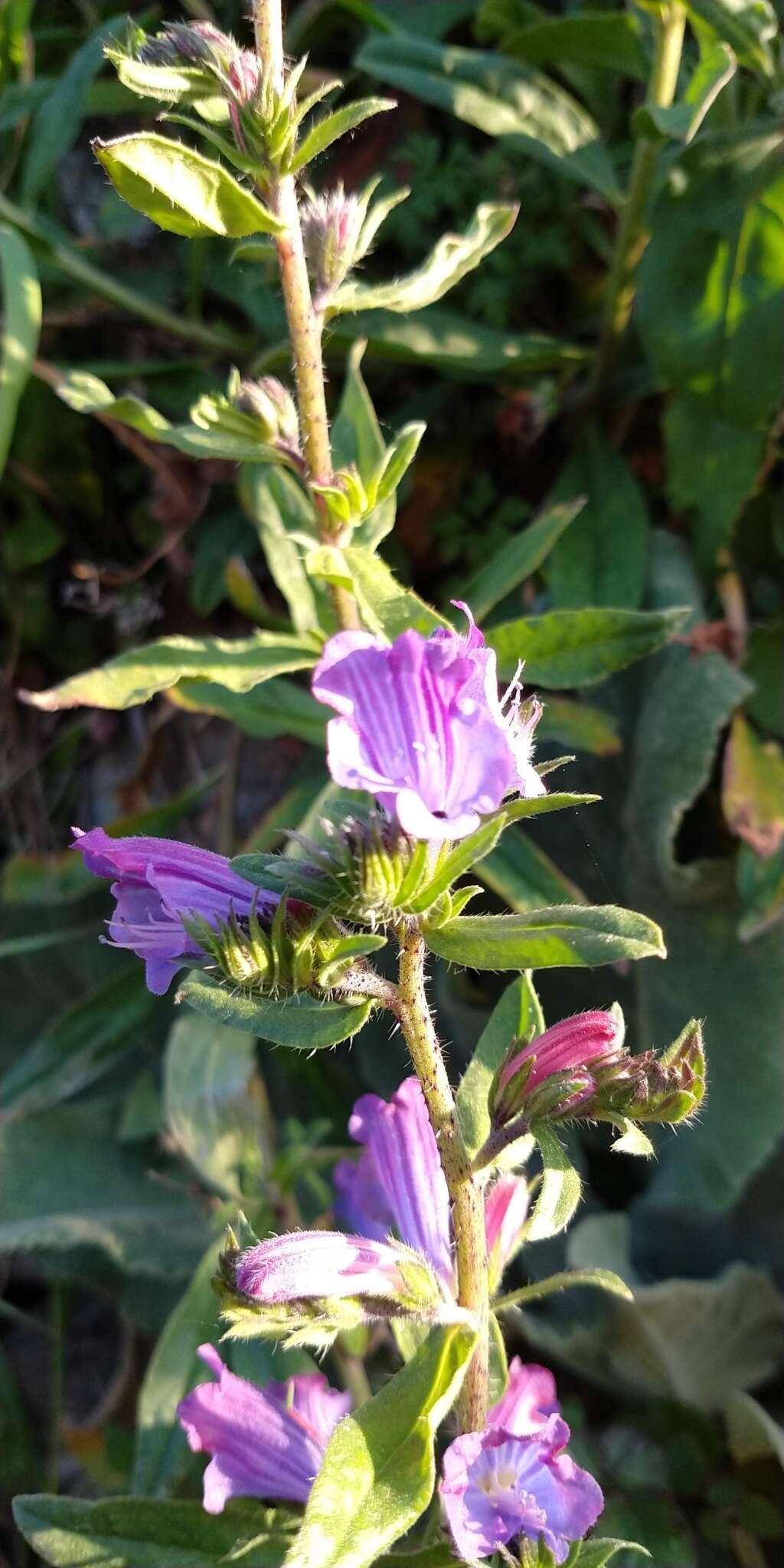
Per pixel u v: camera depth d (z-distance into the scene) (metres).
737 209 0.23
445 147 0.28
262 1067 0.28
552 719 0.24
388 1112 0.16
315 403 0.18
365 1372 0.25
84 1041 0.28
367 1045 0.28
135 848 0.13
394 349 0.25
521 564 0.24
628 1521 0.25
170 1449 0.22
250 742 0.30
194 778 0.31
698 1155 0.25
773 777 0.24
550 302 0.28
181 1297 0.27
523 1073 0.13
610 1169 0.28
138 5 0.30
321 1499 0.12
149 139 0.15
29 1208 0.27
